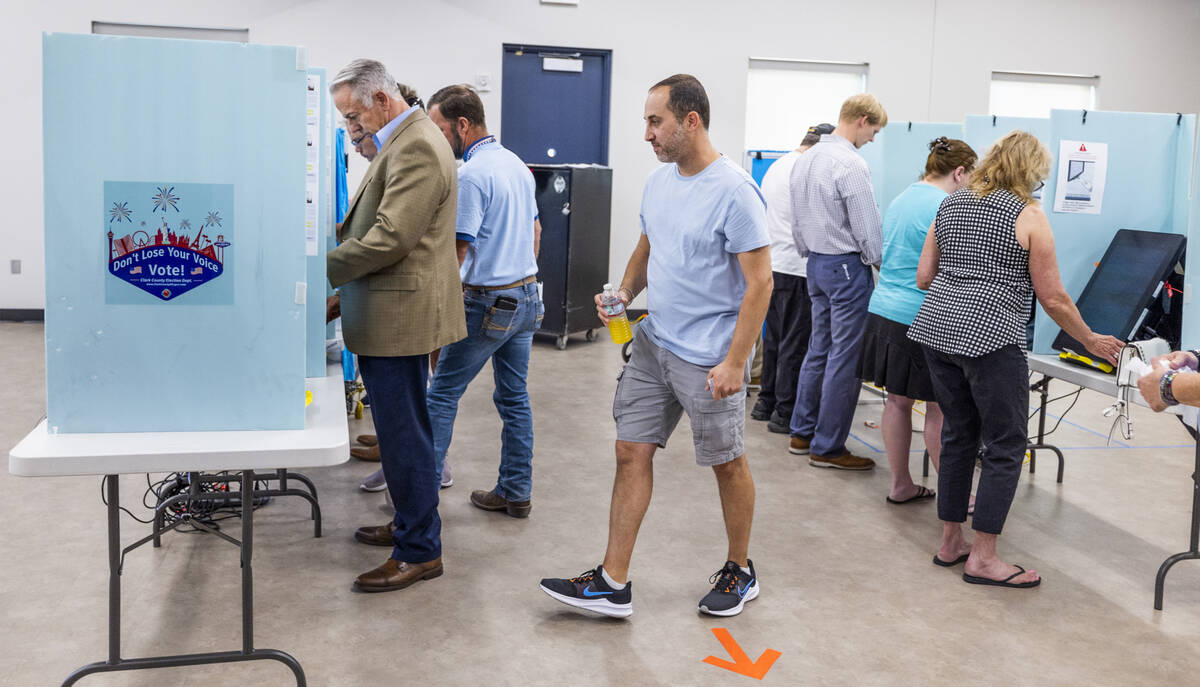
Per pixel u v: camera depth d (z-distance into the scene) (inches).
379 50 310.0
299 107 73.4
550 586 103.5
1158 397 73.0
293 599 108.7
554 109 324.8
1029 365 136.5
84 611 104.5
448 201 103.1
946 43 340.8
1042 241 110.0
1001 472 115.8
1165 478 167.3
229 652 86.0
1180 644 103.6
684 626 104.9
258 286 75.4
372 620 104.0
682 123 97.0
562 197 276.2
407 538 112.5
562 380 237.5
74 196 71.8
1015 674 96.0
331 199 112.4
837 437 164.4
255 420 77.2
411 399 105.9
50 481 148.4
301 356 77.0
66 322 73.3
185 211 73.3
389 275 99.9
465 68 315.9
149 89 71.2
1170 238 130.6
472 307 122.0
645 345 104.3
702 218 98.1
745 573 110.1
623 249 332.5
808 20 332.5
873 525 138.7
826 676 94.7
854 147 162.1
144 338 74.5
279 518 135.4
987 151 116.0
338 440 75.0
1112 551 131.6
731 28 328.8
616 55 323.6
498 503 139.8
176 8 298.8
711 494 150.6
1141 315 128.2
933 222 123.4
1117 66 351.6
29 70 295.0
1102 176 139.9
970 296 112.9
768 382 200.1
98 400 74.6
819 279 162.9
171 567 117.0
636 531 104.4
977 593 115.8
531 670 94.3
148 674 91.3
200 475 128.4
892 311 135.7
